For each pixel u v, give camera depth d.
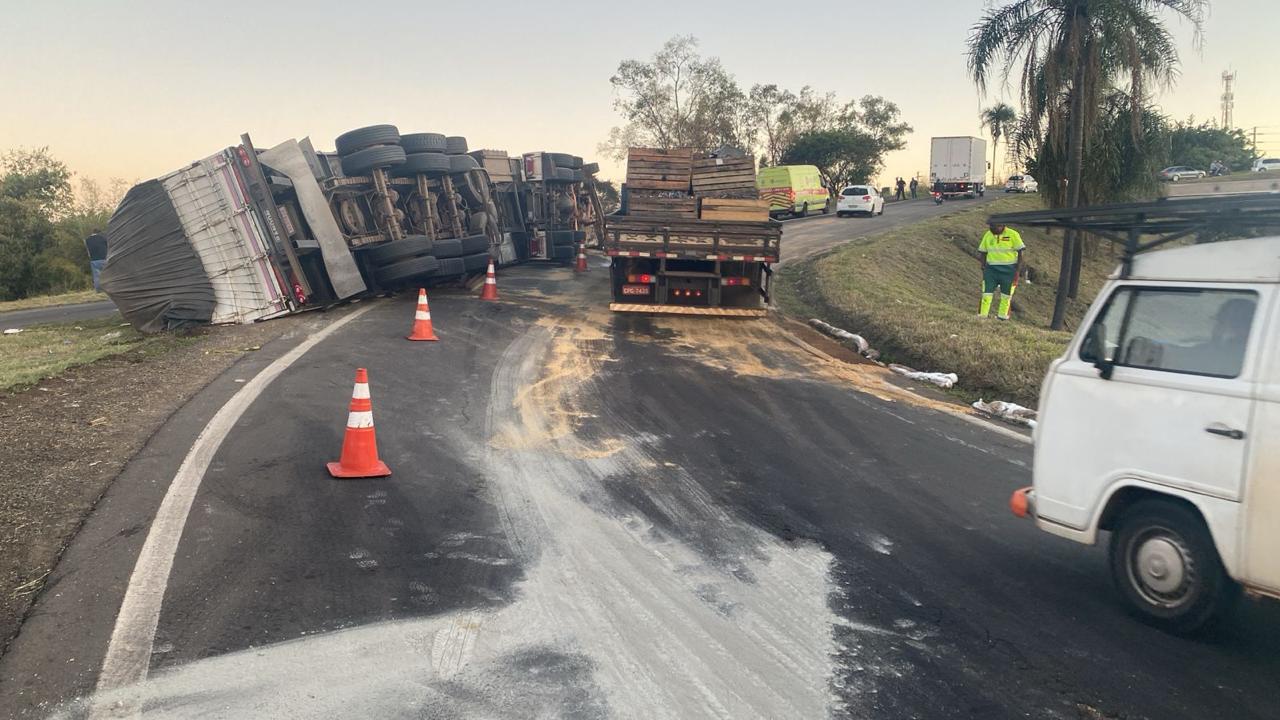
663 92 55.94
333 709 3.60
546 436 7.92
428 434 7.82
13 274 36.09
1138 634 4.46
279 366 10.27
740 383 10.49
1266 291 4.18
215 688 3.71
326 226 15.17
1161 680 4.00
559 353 11.98
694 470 7.07
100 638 4.07
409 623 4.35
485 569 5.04
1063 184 20.30
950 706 3.76
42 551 4.99
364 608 4.49
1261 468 3.99
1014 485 6.96
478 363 11.08
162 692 3.66
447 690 3.77
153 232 14.16
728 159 15.97
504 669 3.96
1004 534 5.89
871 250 25.52
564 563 5.16
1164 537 4.45
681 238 14.93
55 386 9.13
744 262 15.08
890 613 4.65
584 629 4.37
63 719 3.46
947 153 54.19
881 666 4.09
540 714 3.61
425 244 17.16
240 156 13.82
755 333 14.34
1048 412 4.99
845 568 5.23
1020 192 55.59
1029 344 11.87
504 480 6.64
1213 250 4.47
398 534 5.49
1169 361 4.48
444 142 19.08
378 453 7.20
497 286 19.72
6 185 38.12
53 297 25.67
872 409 9.41
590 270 24.64
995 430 8.68
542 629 4.35
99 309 21.23
